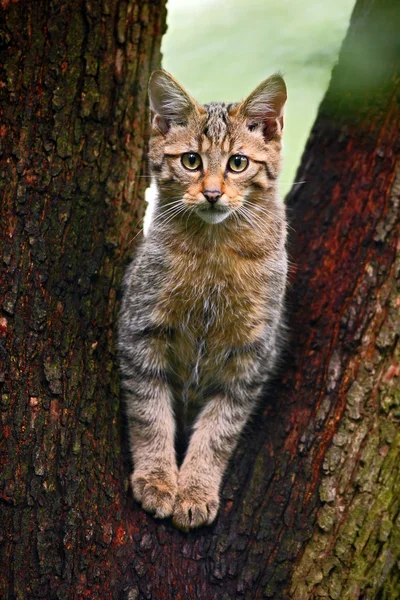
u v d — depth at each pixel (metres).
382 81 4.25
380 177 4.18
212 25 6.31
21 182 3.68
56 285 3.74
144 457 4.30
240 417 4.43
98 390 3.86
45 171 3.74
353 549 3.63
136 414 4.31
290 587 3.61
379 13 4.11
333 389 3.91
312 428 3.88
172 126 4.48
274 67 5.95
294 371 4.15
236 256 4.46
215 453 4.35
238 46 6.16
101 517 3.62
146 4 4.11
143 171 4.36
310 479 3.78
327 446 3.81
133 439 4.32
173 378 4.78
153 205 4.65
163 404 4.51
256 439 4.19
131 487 4.01
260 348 4.46
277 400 4.18
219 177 4.35
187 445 4.81
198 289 4.46
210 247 4.45
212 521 3.91
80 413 3.72
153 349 4.48
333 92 4.53
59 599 3.40
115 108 4.03
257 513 3.81
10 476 3.47
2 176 3.66
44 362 3.65
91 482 3.65
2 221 3.65
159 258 4.43
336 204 4.33
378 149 4.23
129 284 4.30
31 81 3.71
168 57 6.26
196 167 4.41
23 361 3.59
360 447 3.75
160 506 3.90
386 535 3.64
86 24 3.86
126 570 3.55
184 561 3.69
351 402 3.83
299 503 3.74
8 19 3.66
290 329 4.31
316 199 4.45
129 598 3.47
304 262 4.37
